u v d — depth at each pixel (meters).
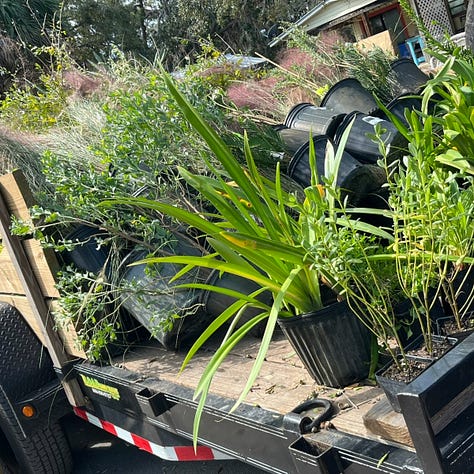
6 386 2.98
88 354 2.66
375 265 1.83
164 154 2.69
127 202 1.83
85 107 3.73
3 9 11.72
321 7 20.45
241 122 3.23
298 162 2.90
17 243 2.83
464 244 1.74
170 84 1.79
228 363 2.34
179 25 24.22
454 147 2.38
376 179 2.74
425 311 1.67
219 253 1.80
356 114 3.13
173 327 2.53
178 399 2.20
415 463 1.39
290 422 1.68
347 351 1.83
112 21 22.08
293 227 1.97
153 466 3.33
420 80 4.32
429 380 1.32
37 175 3.27
